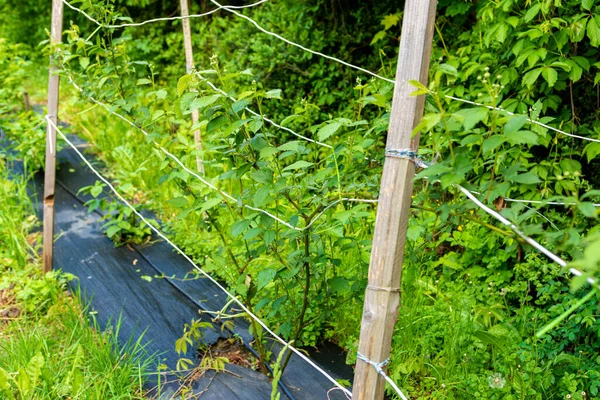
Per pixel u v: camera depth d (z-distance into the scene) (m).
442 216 1.74
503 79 3.27
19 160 5.31
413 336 2.78
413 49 1.54
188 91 2.15
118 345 2.96
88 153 5.48
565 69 2.87
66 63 3.39
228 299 3.28
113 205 4.01
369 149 2.46
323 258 2.28
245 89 5.07
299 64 5.14
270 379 2.74
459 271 3.31
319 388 2.67
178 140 3.03
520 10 3.24
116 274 3.71
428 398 2.55
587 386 2.47
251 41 5.32
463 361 2.55
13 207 4.30
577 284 1.15
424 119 1.41
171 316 3.27
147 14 7.49
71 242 4.11
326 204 2.06
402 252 1.66
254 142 2.06
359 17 4.99
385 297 1.66
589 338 2.76
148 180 4.70
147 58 7.18
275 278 2.61
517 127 1.43
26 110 5.67
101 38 3.27
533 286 3.13
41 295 3.38
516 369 2.44
